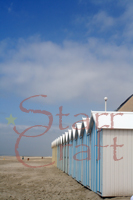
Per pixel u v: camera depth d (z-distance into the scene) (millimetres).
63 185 18453
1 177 23094
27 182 19922
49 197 13836
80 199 13164
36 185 18406
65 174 26547
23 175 25141
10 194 14352
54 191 15875
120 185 13016
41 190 16203
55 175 25391
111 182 12984
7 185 18250
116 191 12945
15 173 27078
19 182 19953
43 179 21922
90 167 15891
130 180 13102
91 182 15500
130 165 13211
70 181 20688
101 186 13070
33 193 15125
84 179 17656
